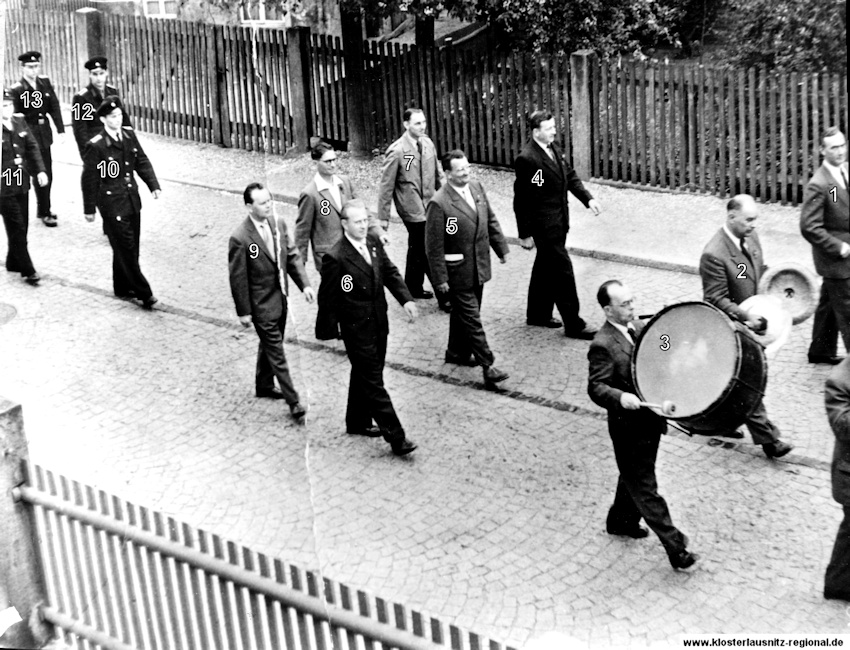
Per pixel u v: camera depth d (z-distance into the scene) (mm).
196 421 7965
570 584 5863
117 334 9289
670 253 9445
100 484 7176
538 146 8461
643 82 10742
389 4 11984
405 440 7199
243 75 13375
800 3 9430
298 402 7820
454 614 5723
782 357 7691
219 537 5570
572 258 9844
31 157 10297
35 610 6402
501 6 11562
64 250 10992
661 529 5758
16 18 14617
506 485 6809
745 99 9992
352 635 5141
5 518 6246
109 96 9906
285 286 8500
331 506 6781
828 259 6578
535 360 8320
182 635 5844
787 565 5801
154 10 14867
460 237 7762
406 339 8859
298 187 12039
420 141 9133
